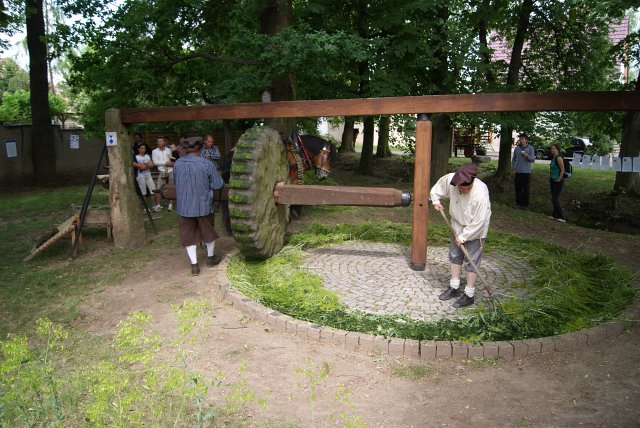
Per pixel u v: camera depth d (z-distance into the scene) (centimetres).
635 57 1362
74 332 498
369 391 383
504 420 344
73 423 325
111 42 1141
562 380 397
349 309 532
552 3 1359
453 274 553
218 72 1316
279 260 680
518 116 1209
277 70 1070
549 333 468
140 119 770
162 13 1138
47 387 316
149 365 413
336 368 418
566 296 552
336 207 1130
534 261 682
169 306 555
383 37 1166
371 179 1714
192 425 328
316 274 651
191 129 1695
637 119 1310
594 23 1411
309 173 1187
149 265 715
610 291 578
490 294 517
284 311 527
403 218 1018
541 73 1550
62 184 1659
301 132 1881
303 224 956
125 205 796
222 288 575
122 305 569
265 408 356
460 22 1255
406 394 379
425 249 661
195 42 1319
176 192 646
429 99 602
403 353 442
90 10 1138
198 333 481
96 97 1294
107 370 309
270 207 680
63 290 620
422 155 638
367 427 336
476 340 448
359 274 653
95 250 801
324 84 1252
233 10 1176
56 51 1177
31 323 521
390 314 519
